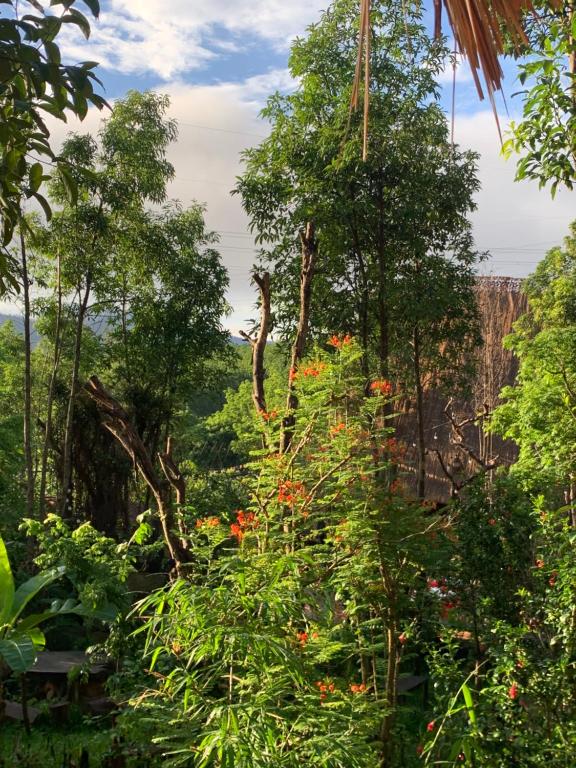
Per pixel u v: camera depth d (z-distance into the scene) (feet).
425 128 37.32
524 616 17.72
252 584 14.39
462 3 3.71
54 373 50.98
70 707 25.07
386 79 36.70
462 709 15.96
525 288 55.67
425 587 20.04
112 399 21.68
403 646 19.30
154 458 54.80
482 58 3.70
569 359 26.37
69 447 50.26
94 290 53.57
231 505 30.58
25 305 47.11
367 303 41.65
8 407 67.67
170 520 21.98
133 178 50.21
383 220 39.78
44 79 8.14
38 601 34.63
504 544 18.80
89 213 48.37
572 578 14.98
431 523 17.85
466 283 44.37
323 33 38.73
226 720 10.59
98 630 33.09
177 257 56.39
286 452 20.16
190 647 12.89
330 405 19.85
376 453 18.69
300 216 38.47
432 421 56.13
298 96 39.78
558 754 13.71
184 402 61.57
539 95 18.56
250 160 41.60
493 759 14.49
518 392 32.04
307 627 15.99
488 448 52.06
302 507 18.71
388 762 16.44
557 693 14.60
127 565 25.39
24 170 9.41
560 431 24.73
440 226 41.70
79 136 48.21
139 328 57.62
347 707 14.02
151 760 16.28
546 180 19.16
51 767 17.57
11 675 28.27
